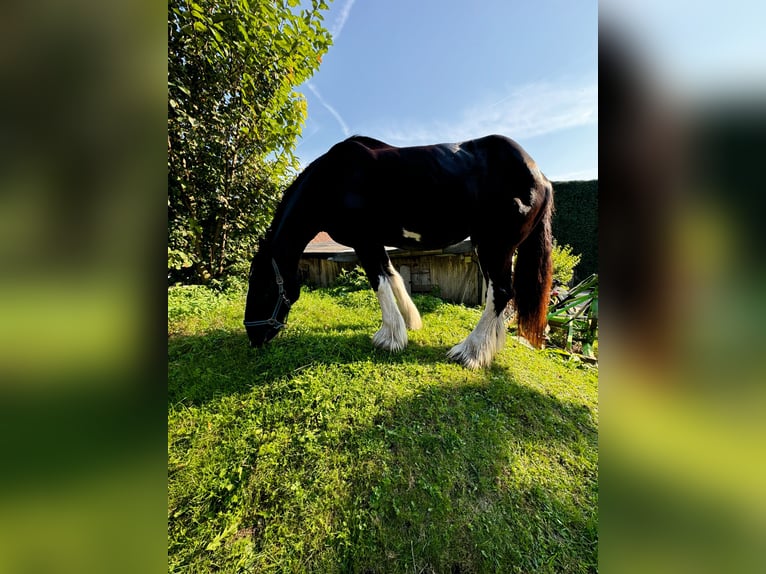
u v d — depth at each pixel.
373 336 2.54
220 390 1.85
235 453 1.36
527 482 1.23
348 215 2.13
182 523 1.07
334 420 1.57
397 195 2.03
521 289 2.20
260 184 4.21
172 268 3.74
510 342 2.76
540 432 1.53
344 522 1.07
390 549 0.99
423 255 4.29
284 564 0.95
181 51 2.98
